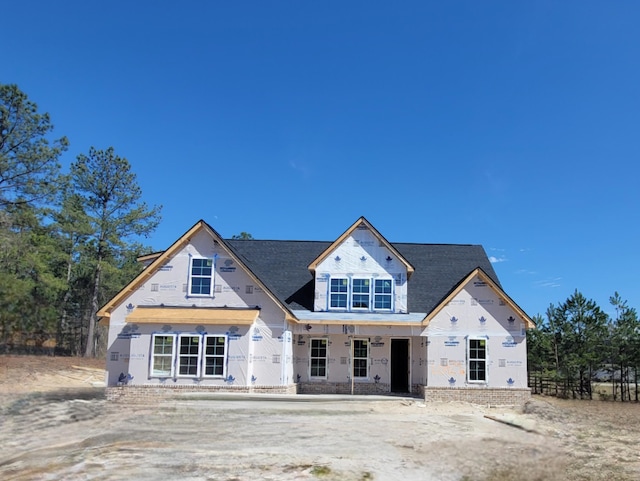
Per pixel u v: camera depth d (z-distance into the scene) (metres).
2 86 36.03
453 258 29.16
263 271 27.83
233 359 21.55
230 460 10.94
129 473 9.96
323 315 24.22
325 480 9.74
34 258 36.28
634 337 30.38
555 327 33.12
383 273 25.02
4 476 9.79
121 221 48.62
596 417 20.27
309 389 24.45
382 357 24.75
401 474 10.39
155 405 19.03
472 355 23.03
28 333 40.00
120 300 22.78
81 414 16.72
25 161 36.47
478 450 12.83
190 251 23.16
